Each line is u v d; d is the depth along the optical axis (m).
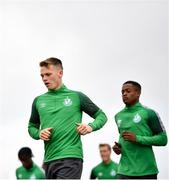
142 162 17.02
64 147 15.30
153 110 17.25
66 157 15.20
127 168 17.08
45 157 15.56
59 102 15.68
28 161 25.20
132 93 17.33
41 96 15.94
